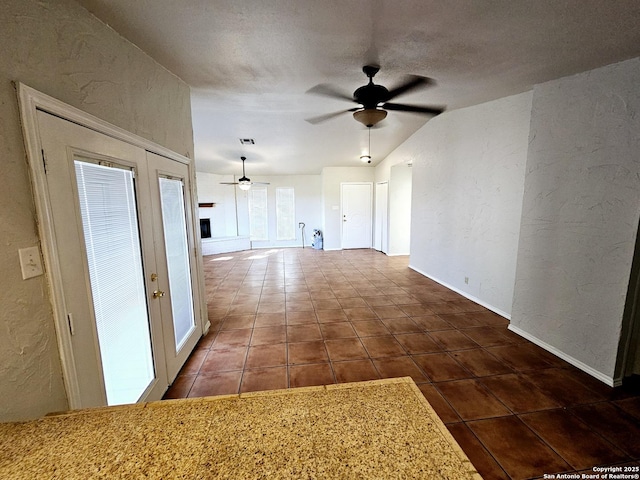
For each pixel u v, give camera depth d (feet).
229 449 2.49
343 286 14.96
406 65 7.66
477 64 7.48
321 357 8.37
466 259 12.80
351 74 8.25
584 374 7.34
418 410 2.98
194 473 2.25
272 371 7.74
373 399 3.16
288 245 27.66
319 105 11.14
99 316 4.81
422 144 15.97
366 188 25.21
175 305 7.80
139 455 2.45
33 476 2.28
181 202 8.46
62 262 4.02
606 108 6.68
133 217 5.89
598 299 7.06
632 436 5.44
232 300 13.16
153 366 6.41
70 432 2.77
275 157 20.49
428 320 10.70
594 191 7.01
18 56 3.46
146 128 6.62
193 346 8.84
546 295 8.41
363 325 10.38
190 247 8.93
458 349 8.65
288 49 6.75
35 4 3.72
